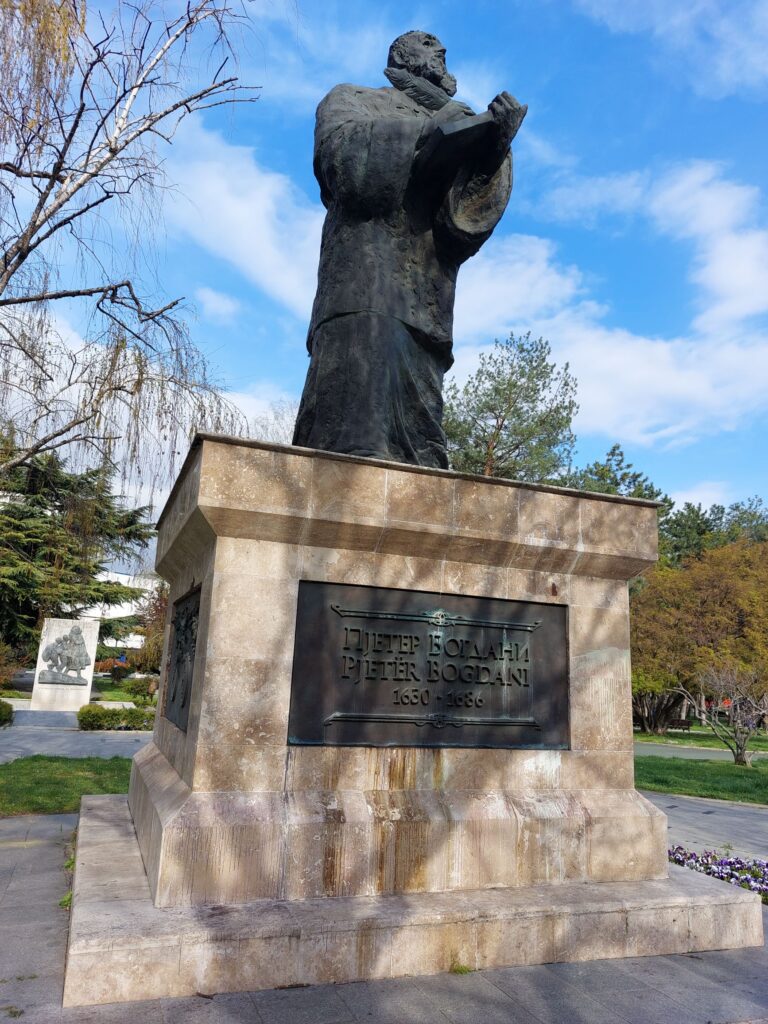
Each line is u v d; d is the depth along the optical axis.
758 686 21.11
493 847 4.33
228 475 4.16
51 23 6.07
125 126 7.14
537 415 22.75
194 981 3.33
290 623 4.25
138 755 6.53
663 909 4.26
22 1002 3.24
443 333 5.69
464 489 4.75
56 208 6.90
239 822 3.82
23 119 6.35
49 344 7.75
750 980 3.88
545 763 4.73
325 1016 3.20
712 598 30.00
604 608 5.15
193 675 4.45
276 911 3.66
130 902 3.72
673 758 20.66
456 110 5.57
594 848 4.59
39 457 8.73
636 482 40.06
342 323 5.38
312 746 4.16
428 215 5.71
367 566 4.51
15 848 6.27
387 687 4.42
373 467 4.51
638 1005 3.52
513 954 3.90
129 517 11.68
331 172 5.47
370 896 3.98
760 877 6.28
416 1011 3.30
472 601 4.78
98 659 45.47
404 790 4.33
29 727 19.45
